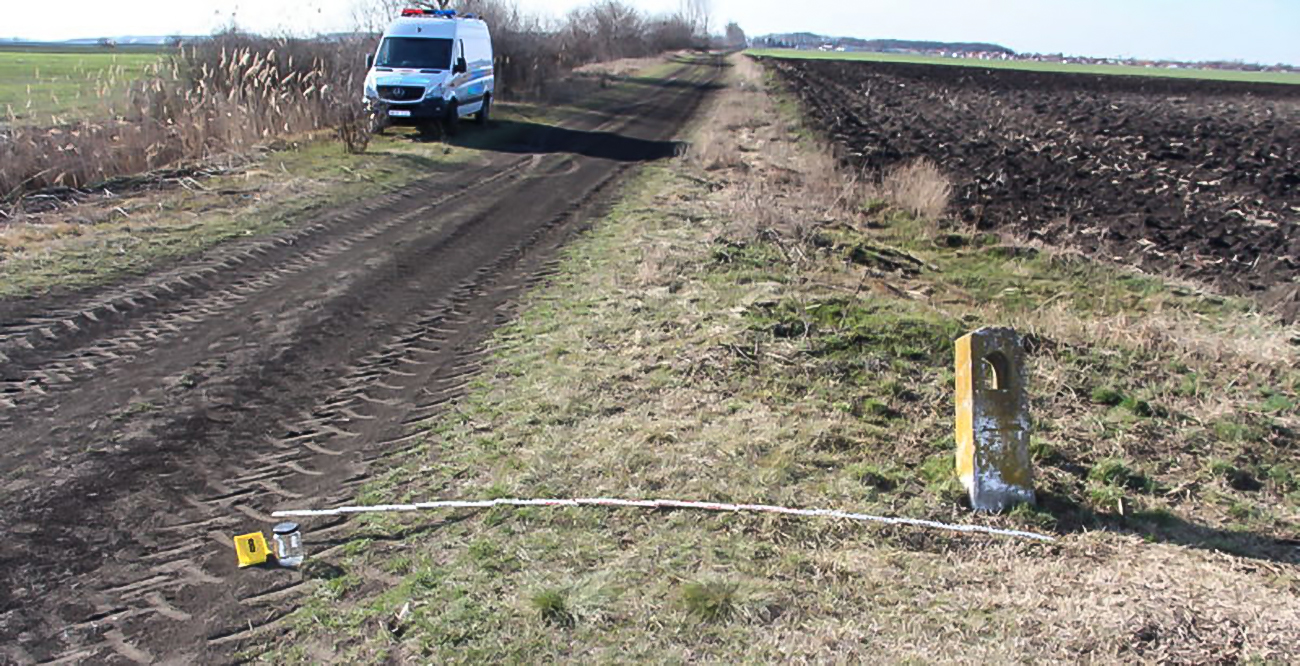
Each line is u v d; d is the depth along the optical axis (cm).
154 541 478
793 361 738
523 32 3556
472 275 1024
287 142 1817
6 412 616
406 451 584
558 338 796
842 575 451
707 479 543
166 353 741
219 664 385
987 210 1568
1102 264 1221
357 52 2441
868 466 576
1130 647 395
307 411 646
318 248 1109
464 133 2280
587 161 1930
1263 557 517
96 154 1412
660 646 388
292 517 504
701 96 3988
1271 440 691
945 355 783
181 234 1116
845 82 5428
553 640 392
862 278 1023
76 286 888
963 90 5134
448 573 445
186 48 2020
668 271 989
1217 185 1997
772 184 1636
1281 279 1216
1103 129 3133
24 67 4488
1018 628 409
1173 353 852
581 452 575
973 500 536
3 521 487
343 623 411
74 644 396
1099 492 574
